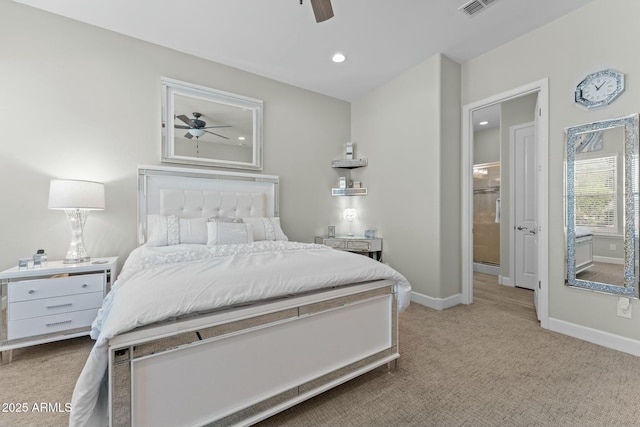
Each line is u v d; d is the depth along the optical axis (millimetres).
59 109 2455
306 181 3877
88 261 2305
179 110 2975
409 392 1608
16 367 1844
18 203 2320
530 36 2629
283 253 2008
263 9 2330
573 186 2348
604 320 2180
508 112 4051
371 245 3602
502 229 4133
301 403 1523
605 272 2176
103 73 2613
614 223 2137
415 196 3305
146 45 2805
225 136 3240
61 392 1589
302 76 3518
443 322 2652
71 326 2080
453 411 1455
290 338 1429
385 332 1813
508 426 1351
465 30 2611
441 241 3039
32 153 2361
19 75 2322
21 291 1936
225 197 3145
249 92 3400
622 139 2096
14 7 2305
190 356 1169
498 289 3855
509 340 2268
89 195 2264
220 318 1242
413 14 2385
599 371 1812
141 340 1067
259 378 1336
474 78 3107
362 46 2871
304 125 3855
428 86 3133
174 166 2955
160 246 2480
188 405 1163
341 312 1611
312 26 2553
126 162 2713
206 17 2439
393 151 3600
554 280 2465
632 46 2045
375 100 3863
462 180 3242
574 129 2338
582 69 2293
